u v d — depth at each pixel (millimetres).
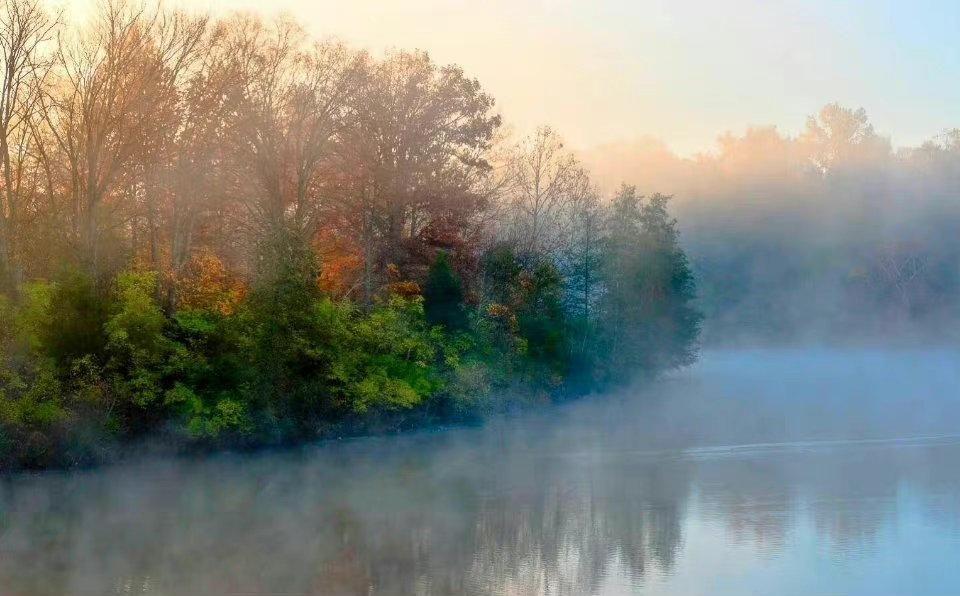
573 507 30734
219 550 25484
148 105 44938
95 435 36719
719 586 21719
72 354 37125
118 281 39656
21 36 42375
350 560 24453
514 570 23469
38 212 44875
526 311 69500
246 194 52750
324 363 45812
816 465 38219
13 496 32250
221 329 42688
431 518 29328
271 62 53906
